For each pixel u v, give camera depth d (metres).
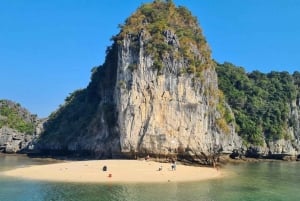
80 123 113.94
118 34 93.69
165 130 79.88
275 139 132.12
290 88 150.00
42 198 40.66
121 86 83.56
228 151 103.94
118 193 44.28
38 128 149.25
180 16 95.25
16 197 40.97
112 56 98.88
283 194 48.12
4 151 145.12
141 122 80.81
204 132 84.12
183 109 81.88
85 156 100.25
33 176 55.81
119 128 83.19
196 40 91.69
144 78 82.25
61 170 60.94
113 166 65.19
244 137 126.56
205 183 54.78
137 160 75.88
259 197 45.38
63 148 116.44
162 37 84.31
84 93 130.50
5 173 58.94
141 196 42.78
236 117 128.75
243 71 154.12
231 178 62.81
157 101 81.00
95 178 54.78
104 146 89.50
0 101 173.25
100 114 95.75
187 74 83.56
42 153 128.00
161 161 78.62
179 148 80.12
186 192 46.28
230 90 139.12
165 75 82.31
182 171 65.06
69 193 43.66
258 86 150.50
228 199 43.09
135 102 81.50
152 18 89.81
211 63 92.69
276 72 158.50
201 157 82.44
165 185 51.16
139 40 84.00
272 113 136.50
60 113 139.88
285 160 132.00
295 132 142.62
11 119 164.25
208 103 87.00
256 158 128.00
